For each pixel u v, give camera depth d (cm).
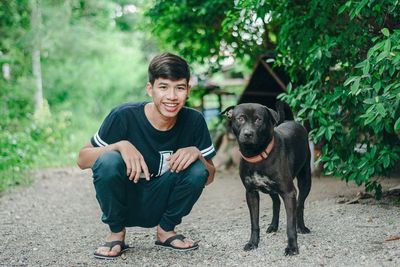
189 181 391
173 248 414
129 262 392
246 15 527
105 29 1894
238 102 1016
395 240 408
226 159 1003
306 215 515
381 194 550
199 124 405
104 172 378
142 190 401
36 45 1377
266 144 387
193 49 966
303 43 559
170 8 904
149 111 392
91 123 1728
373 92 476
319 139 542
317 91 536
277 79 880
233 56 951
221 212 600
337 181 743
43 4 1464
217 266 376
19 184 859
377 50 449
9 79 1388
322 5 526
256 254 398
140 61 2103
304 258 381
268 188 398
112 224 398
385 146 507
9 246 457
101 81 1866
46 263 400
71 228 533
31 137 1086
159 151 394
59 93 1741
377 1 467
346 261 368
